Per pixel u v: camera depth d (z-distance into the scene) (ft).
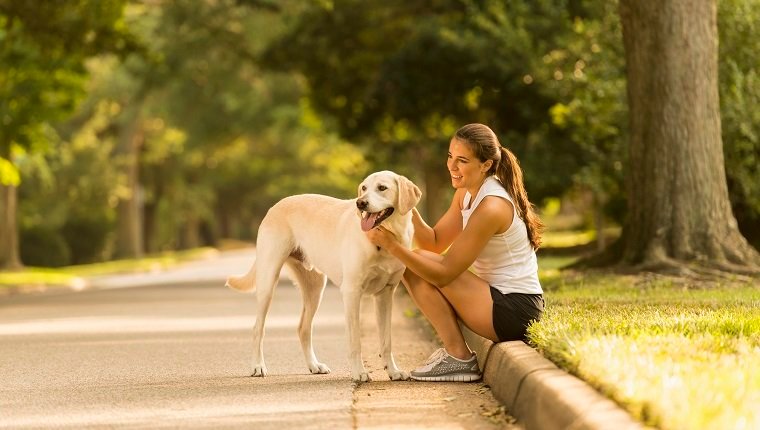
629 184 58.13
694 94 56.18
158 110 165.07
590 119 78.28
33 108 105.81
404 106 111.04
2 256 125.90
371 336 42.37
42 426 22.41
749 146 68.08
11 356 36.58
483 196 26.76
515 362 23.59
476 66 102.22
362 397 25.38
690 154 56.03
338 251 27.91
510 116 108.06
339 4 115.03
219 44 133.80
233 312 58.34
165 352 37.35
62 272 137.39
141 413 23.75
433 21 109.29
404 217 26.50
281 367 32.27
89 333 45.85
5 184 115.75
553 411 19.38
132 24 136.87
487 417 22.63
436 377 27.58
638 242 57.00
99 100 168.76
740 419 15.80
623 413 17.49
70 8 88.48
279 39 120.26
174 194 236.84
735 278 52.70
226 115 165.27
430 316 27.55
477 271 27.91
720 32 68.39
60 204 187.83
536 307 27.22
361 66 120.88
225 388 27.50
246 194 300.61
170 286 92.94
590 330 24.59
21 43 99.40
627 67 58.18
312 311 30.73
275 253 29.99
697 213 55.98
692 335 24.73
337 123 127.24
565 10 92.53
